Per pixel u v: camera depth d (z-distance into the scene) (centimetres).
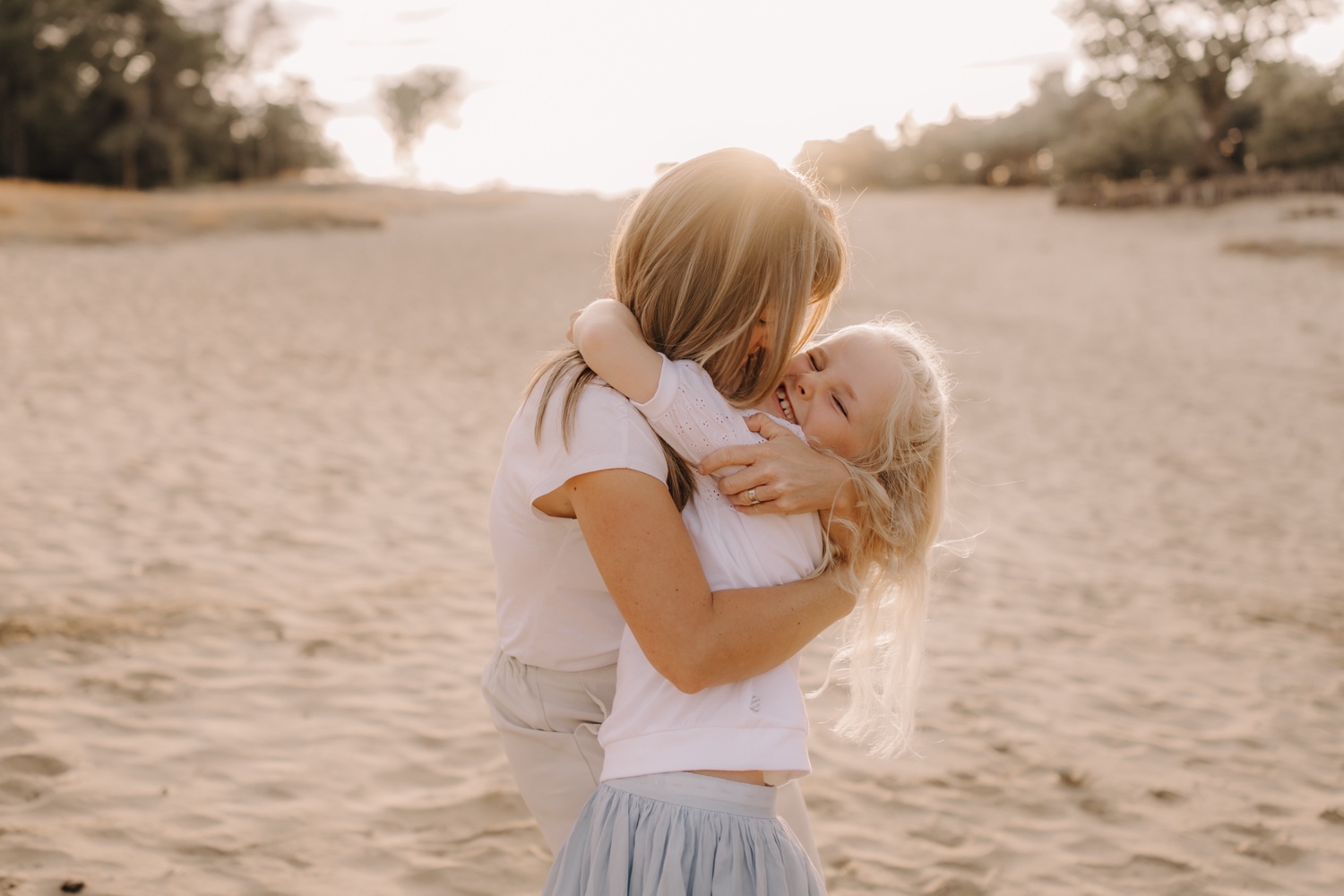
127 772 300
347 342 1202
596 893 134
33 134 6475
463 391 976
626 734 140
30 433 701
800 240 142
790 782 165
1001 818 319
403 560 519
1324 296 1970
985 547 634
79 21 6366
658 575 131
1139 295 2062
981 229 3347
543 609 152
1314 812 333
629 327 141
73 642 386
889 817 315
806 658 437
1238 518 734
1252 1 4181
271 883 254
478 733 343
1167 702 418
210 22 7169
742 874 132
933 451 155
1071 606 536
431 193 5625
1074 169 4600
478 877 263
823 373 151
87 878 247
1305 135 4162
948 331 1603
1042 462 874
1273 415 1109
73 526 521
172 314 1295
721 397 144
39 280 1469
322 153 8425
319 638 412
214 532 534
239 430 762
